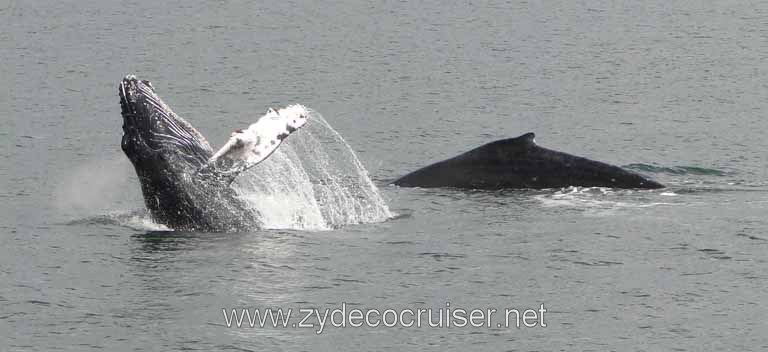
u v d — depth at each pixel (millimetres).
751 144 168625
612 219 115688
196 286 95125
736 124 184000
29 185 137500
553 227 112812
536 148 133625
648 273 98125
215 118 192000
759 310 89125
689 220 114750
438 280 96875
